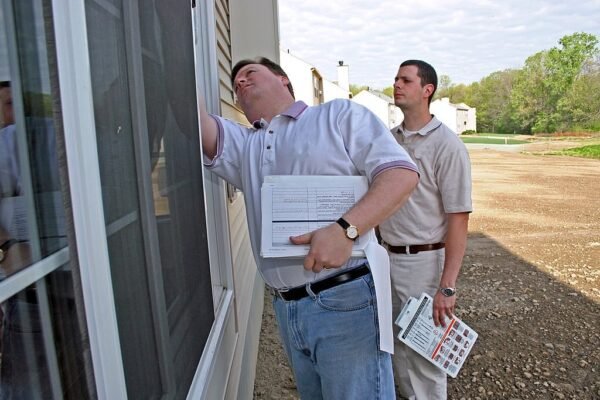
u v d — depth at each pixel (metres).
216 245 2.14
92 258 0.69
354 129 1.34
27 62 0.67
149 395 0.95
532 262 5.84
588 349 3.55
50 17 0.64
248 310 3.21
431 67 2.11
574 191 11.55
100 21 0.77
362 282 1.38
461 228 2.09
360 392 1.41
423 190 2.12
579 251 6.28
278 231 1.27
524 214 8.88
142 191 0.94
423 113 2.13
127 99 0.89
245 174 1.51
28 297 0.68
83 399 0.72
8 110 0.66
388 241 2.24
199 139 1.54
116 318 0.77
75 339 0.73
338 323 1.37
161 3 1.16
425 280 2.20
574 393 3.01
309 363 1.54
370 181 1.31
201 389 1.30
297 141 1.39
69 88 0.66
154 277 0.98
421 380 2.34
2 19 0.65
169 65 1.22
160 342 1.00
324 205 1.29
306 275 1.38
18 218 0.67
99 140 0.76
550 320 4.09
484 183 13.19
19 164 0.67
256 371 3.42
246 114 1.63
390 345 1.40
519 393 3.02
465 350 2.12
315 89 25.38
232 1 4.21
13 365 0.67
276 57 6.79
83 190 0.68
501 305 4.46
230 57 3.68
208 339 1.62
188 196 1.39
